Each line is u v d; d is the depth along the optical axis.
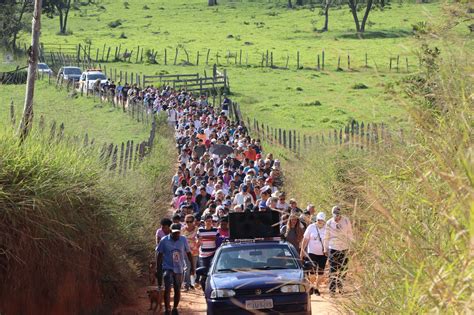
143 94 97.44
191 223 34.22
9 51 140.00
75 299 24.78
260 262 25.12
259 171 48.69
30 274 22.61
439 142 8.92
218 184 44.47
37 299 23.00
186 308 30.69
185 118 77.44
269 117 95.44
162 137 80.25
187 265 34.41
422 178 9.00
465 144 8.37
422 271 8.66
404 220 9.45
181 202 43.78
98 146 32.31
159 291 28.09
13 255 21.56
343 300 11.88
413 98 9.85
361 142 12.13
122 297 29.34
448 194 8.95
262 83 130.88
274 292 23.36
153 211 39.81
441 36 9.31
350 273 12.01
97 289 27.28
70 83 113.00
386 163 11.46
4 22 148.38
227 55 173.38
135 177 38.44
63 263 23.80
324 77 135.25
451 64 9.26
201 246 32.75
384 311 9.93
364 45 164.25
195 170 51.16
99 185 25.94
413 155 10.50
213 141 62.16
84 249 24.61
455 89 9.16
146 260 35.62
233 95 118.56
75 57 166.75
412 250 8.98
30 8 162.88
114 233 27.30
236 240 26.86
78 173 24.69
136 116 89.12
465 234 7.30
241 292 23.48
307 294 23.39
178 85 123.25
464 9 9.08
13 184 21.94
